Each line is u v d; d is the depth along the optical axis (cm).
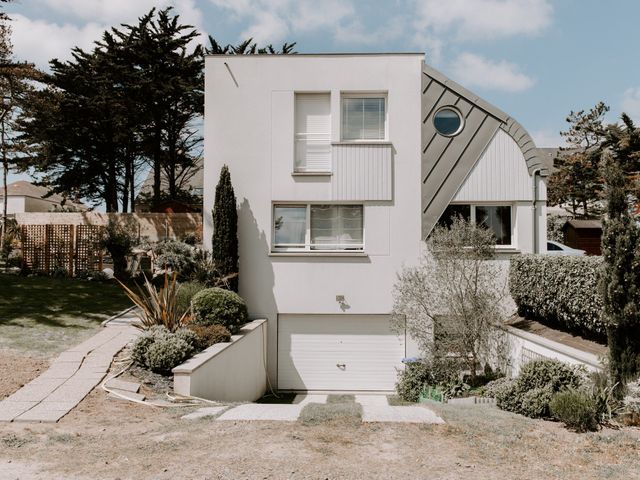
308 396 1412
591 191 3475
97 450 583
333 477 514
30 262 2091
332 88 1474
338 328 1480
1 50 2358
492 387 1034
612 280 828
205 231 1478
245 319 1298
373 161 1466
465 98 1475
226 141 1473
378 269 1465
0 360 966
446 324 1213
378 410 779
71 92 2955
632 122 3350
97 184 3173
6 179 3027
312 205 1492
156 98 2870
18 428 663
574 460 580
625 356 817
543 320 1259
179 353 961
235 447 593
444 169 1467
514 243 1470
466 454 590
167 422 703
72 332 1210
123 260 2098
